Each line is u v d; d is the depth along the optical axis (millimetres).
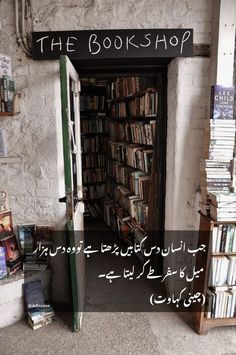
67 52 2045
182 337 2070
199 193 2252
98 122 4566
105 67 2330
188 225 2385
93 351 1938
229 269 2041
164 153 2605
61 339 2045
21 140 2227
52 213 2334
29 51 2090
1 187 2295
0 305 2135
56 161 2254
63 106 1798
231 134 2004
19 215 2346
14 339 2041
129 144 3566
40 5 2031
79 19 2061
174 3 2074
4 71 2033
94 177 4672
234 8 1974
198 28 2111
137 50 2064
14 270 2250
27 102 2168
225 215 1912
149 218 2879
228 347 1975
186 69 2150
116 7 2059
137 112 3211
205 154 2104
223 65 2041
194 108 2205
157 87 2586
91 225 4410
